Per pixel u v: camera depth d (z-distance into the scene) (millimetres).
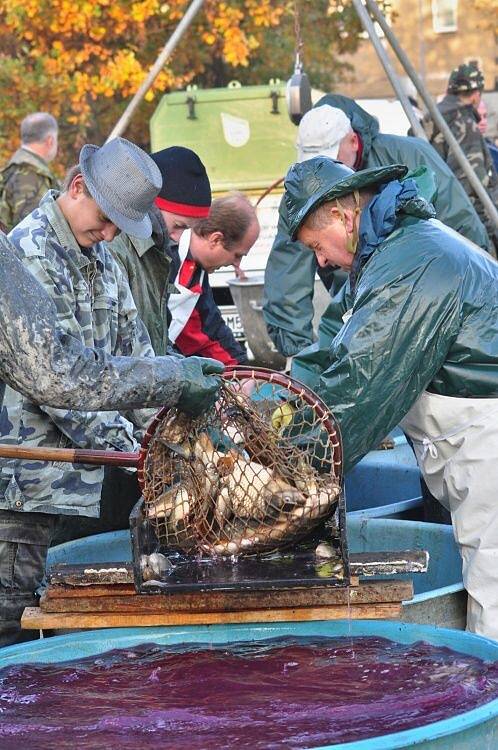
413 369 7117
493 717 5469
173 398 6465
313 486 6637
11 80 30453
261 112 22750
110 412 7754
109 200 7363
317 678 6242
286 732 5570
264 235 21641
